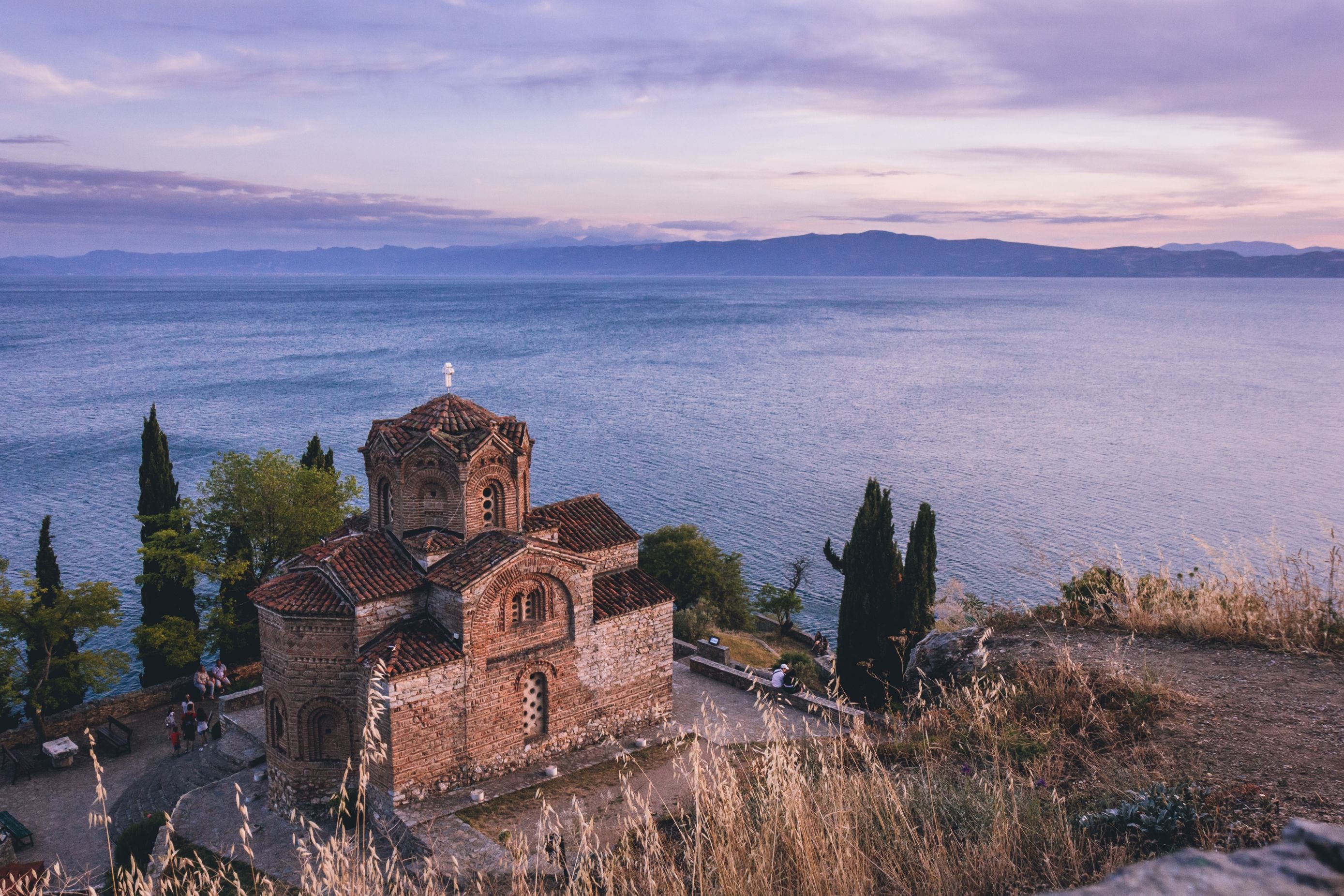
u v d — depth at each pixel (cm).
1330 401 17700
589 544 3575
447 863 2573
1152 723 1515
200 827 3056
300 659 3072
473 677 3069
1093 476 11975
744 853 1222
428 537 3194
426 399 16838
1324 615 1880
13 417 14525
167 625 4591
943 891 1077
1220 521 9925
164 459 5097
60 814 3525
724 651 4425
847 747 1667
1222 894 430
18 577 7825
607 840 2659
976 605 2578
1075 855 1080
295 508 4891
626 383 19738
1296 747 1372
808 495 11088
